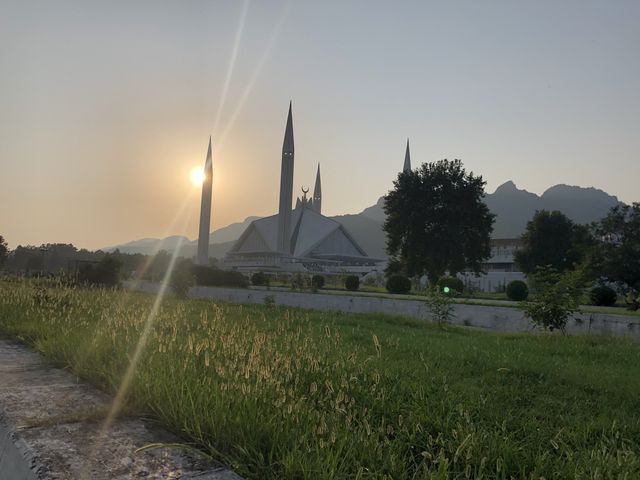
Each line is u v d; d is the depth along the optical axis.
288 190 77.69
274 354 5.62
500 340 10.39
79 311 8.84
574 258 50.31
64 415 3.02
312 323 11.98
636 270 33.56
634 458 2.82
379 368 5.59
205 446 2.63
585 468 2.75
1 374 4.31
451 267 40.62
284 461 2.42
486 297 33.56
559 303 12.00
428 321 15.21
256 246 111.06
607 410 4.50
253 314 13.46
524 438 3.48
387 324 13.61
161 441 2.67
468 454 2.67
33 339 6.21
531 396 5.04
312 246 106.19
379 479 2.46
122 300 11.52
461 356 7.29
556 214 54.31
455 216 39.59
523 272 54.91
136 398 3.34
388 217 42.16
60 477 2.12
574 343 10.10
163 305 13.04
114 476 2.16
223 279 39.94
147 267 62.00
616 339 11.09
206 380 3.81
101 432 2.76
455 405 4.19
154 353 4.78
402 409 4.07
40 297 10.25
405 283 34.97
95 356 4.70
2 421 2.89
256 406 3.21
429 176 40.50
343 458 2.61
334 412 3.55
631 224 34.31
